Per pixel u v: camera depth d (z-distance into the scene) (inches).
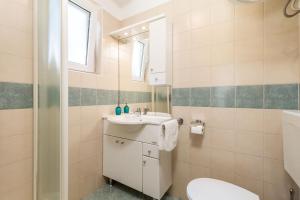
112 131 68.9
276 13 46.6
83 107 65.1
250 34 50.2
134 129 61.5
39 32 43.1
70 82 60.7
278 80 46.6
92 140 68.8
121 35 78.6
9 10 42.3
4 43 41.6
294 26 44.5
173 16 64.9
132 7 78.1
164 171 59.6
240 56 51.8
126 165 64.3
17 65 43.9
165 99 68.1
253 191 50.6
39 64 43.6
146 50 73.9
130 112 78.3
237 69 52.3
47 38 39.6
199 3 59.0
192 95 60.9
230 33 53.3
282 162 46.5
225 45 54.2
